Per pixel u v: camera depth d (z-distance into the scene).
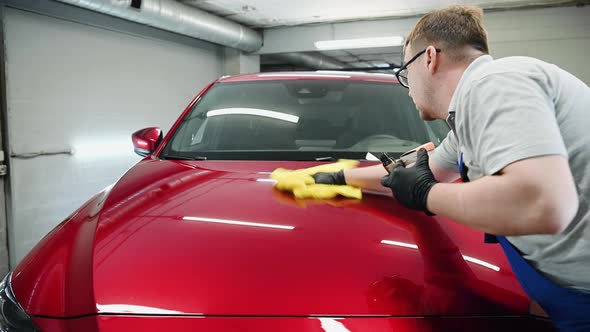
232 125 1.82
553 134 0.60
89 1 4.07
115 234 0.99
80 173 4.46
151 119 5.61
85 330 0.77
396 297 0.78
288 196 1.15
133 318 0.77
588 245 0.70
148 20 4.91
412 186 0.79
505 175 0.60
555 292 0.76
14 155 3.70
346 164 1.41
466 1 5.97
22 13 3.75
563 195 0.58
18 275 0.97
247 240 0.92
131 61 5.20
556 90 0.69
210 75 7.09
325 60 10.74
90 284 0.84
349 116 1.83
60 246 1.01
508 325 0.77
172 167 1.47
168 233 0.97
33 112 3.90
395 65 12.53
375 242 0.91
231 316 0.75
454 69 0.80
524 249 0.78
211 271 0.83
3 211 3.66
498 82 0.66
